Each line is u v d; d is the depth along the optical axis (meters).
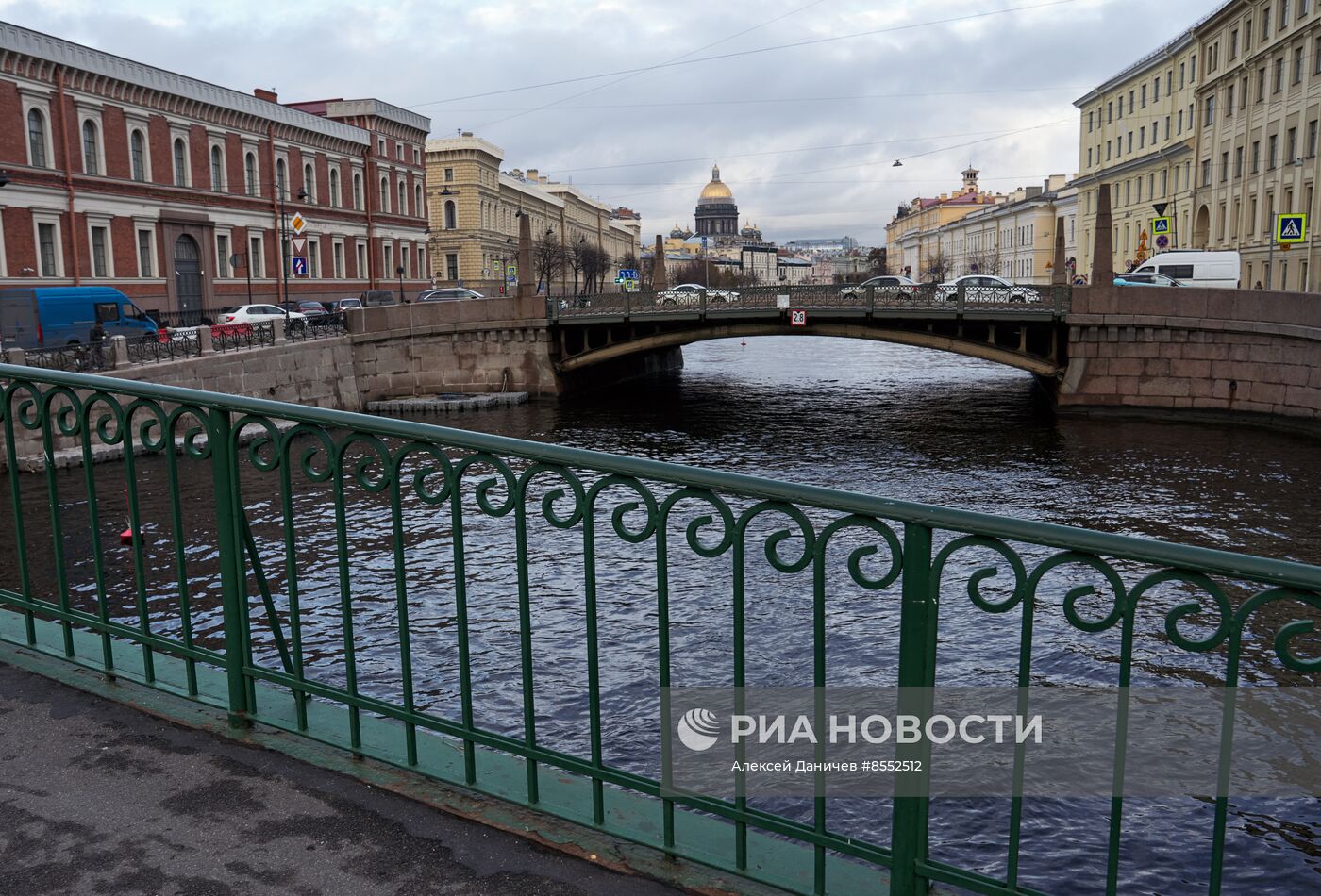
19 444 21.44
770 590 13.05
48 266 40.06
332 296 61.28
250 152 53.53
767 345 85.31
